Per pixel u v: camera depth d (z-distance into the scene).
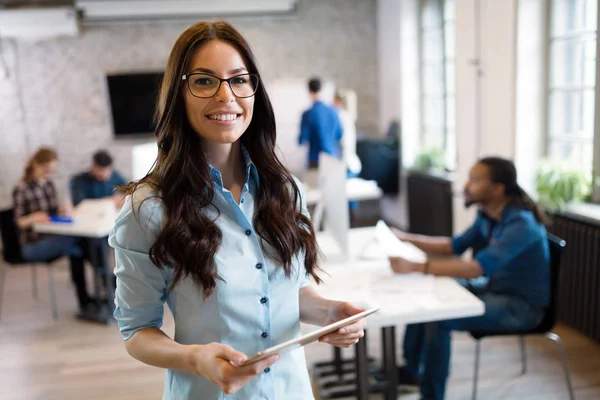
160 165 1.06
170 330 3.88
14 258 4.25
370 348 3.46
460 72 4.57
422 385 2.55
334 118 5.73
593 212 3.44
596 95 3.44
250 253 1.08
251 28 6.81
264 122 1.14
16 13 6.04
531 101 3.90
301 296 1.26
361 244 3.00
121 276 1.05
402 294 2.20
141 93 6.75
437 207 5.22
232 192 1.14
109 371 3.37
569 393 2.78
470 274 2.44
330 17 6.92
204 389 1.08
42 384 3.24
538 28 3.82
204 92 1.02
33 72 6.56
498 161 2.62
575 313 3.47
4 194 6.68
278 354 0.93
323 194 3.13
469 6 4.34
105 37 6.64
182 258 1.01
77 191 4.68
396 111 6.43
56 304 4.60
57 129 6.71
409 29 6.08
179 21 6.68
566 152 3.83
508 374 3.04
